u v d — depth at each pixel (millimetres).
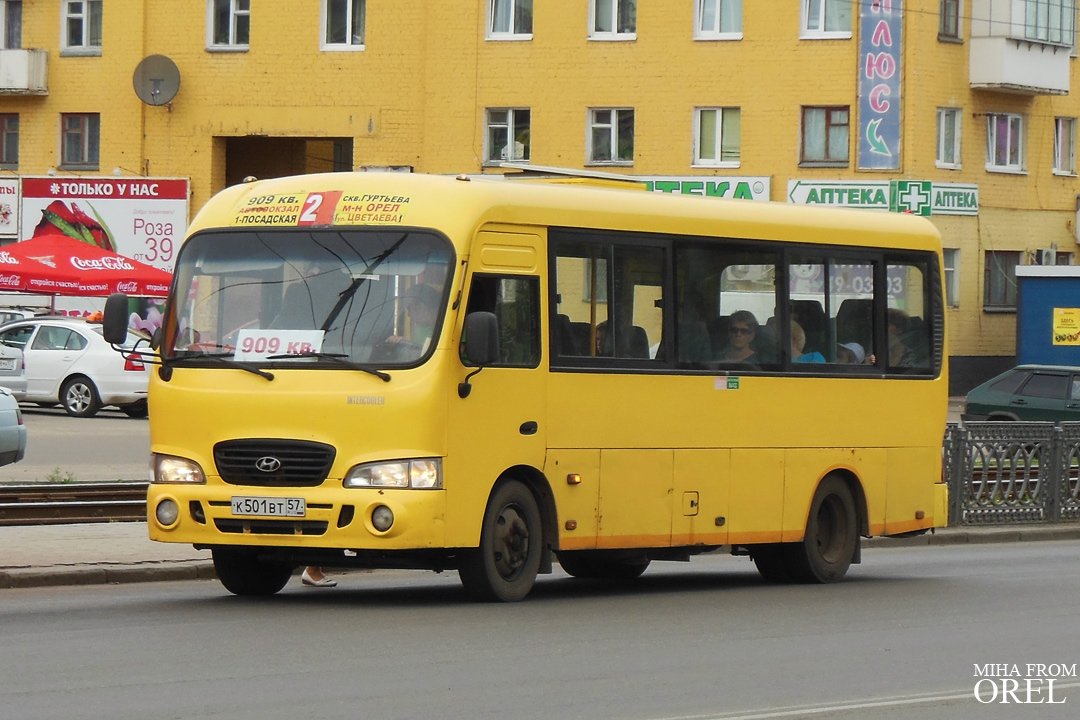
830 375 19141
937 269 20641
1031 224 60562
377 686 10969
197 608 15219
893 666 12531
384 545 14555
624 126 57469
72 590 16891
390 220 15320
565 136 57500
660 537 17156
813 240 19016
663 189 56906
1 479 27656
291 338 15164
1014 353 60125
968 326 58688
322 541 14695
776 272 18547
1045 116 60938
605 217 16625
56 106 61812
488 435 15281
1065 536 27297
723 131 56844
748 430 18125
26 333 43469
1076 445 28359
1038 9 58531
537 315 15859
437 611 15062
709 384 17656
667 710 10367
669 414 17203
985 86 57625
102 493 25219
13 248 41719
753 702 10758
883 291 19906
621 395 16688
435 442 14766
